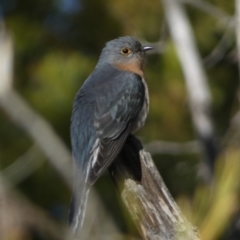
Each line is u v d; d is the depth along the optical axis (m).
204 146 15.21
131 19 16.17
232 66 16.72
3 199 10.59
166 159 15.66
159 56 16.02
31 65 15.32
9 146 14.70
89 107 10.67
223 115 16.75
